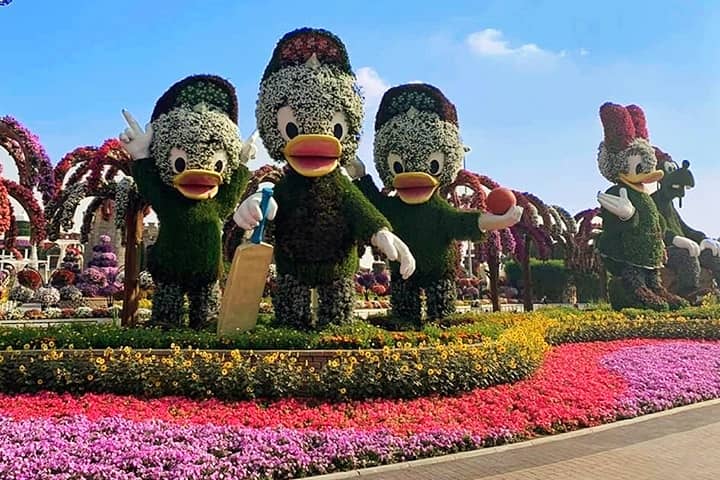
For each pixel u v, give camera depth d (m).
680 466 6.17
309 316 10.80
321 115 10.75
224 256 13.90
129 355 8.53
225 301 10.08
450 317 12.50
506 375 9.23
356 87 11.29
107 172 13.08
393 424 7.11
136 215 12.70
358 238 10.72
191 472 5.38
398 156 12.49
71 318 22.30
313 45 11.04
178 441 6.23
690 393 9.73
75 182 12.36
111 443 5.91
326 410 7.61
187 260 11.05
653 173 17.72
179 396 8.02
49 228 12.05
